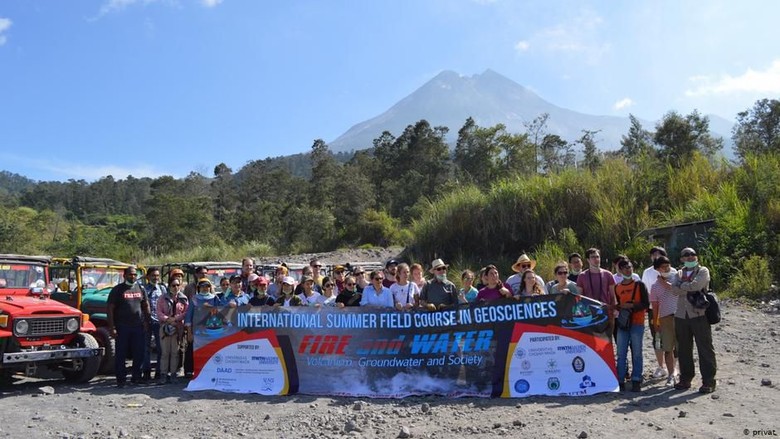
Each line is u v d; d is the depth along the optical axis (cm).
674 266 1557
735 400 707
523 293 869
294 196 7519
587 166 2181
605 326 799
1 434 665
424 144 7875
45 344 927
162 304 995
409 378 841
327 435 644
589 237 1825
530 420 670
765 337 1040
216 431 674
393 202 6644
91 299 1170
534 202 2017
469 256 2042
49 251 4972
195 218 5334
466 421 679
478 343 829
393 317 862
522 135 6091
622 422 644
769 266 1432
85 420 725
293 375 876
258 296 966
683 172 1936
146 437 648
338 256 3219
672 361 810
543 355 806
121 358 936
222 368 906
